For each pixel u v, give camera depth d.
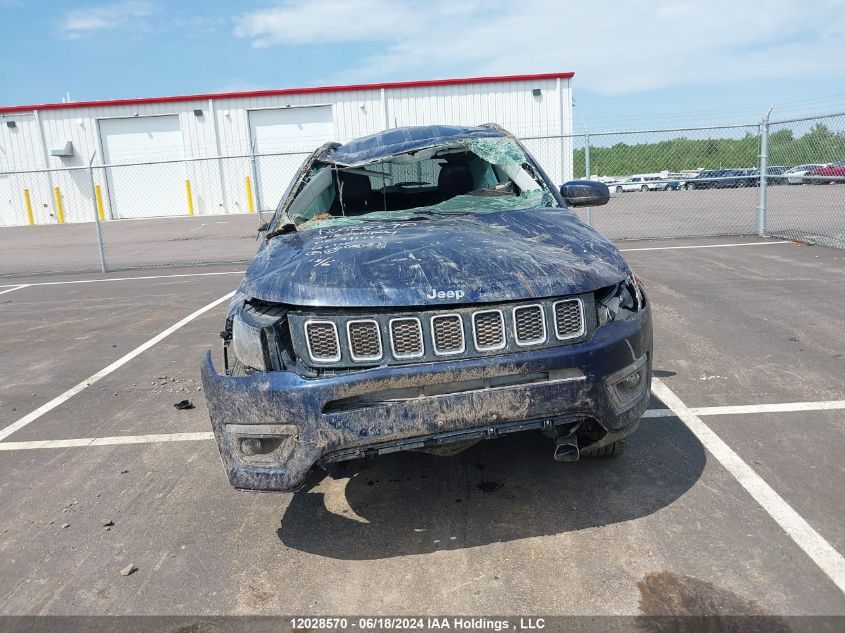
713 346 5.69
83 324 8.44
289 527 3.27
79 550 3.19
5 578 3.00
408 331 2.74
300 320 2.80
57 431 4.79
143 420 4.88
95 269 13.95
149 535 3.29
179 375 5.96
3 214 28.70
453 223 3.75
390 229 3.64
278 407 2.75
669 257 10.59
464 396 2.72
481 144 4.66
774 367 5.07
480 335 2.75
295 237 3.79
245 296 3.17
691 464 3.59
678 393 4.65
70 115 27.92
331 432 2.72
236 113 27.55
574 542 2.95
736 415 4.21
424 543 3.04
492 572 2.78
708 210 17.83
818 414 4.15
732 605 2.47
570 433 2.97
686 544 2.87
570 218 3.85
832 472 3.41
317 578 2.84
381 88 26.70
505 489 3.46
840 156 10.10
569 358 2.78
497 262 2.96
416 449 2.79
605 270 3.07
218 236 19.58
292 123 27.48
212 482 3.82
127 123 27.94
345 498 3.49
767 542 2.85
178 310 8.90
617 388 2.92
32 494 3.82
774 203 16.64
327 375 2.74
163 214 28.45
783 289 7.72
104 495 3.74
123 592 2.83
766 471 3.46
